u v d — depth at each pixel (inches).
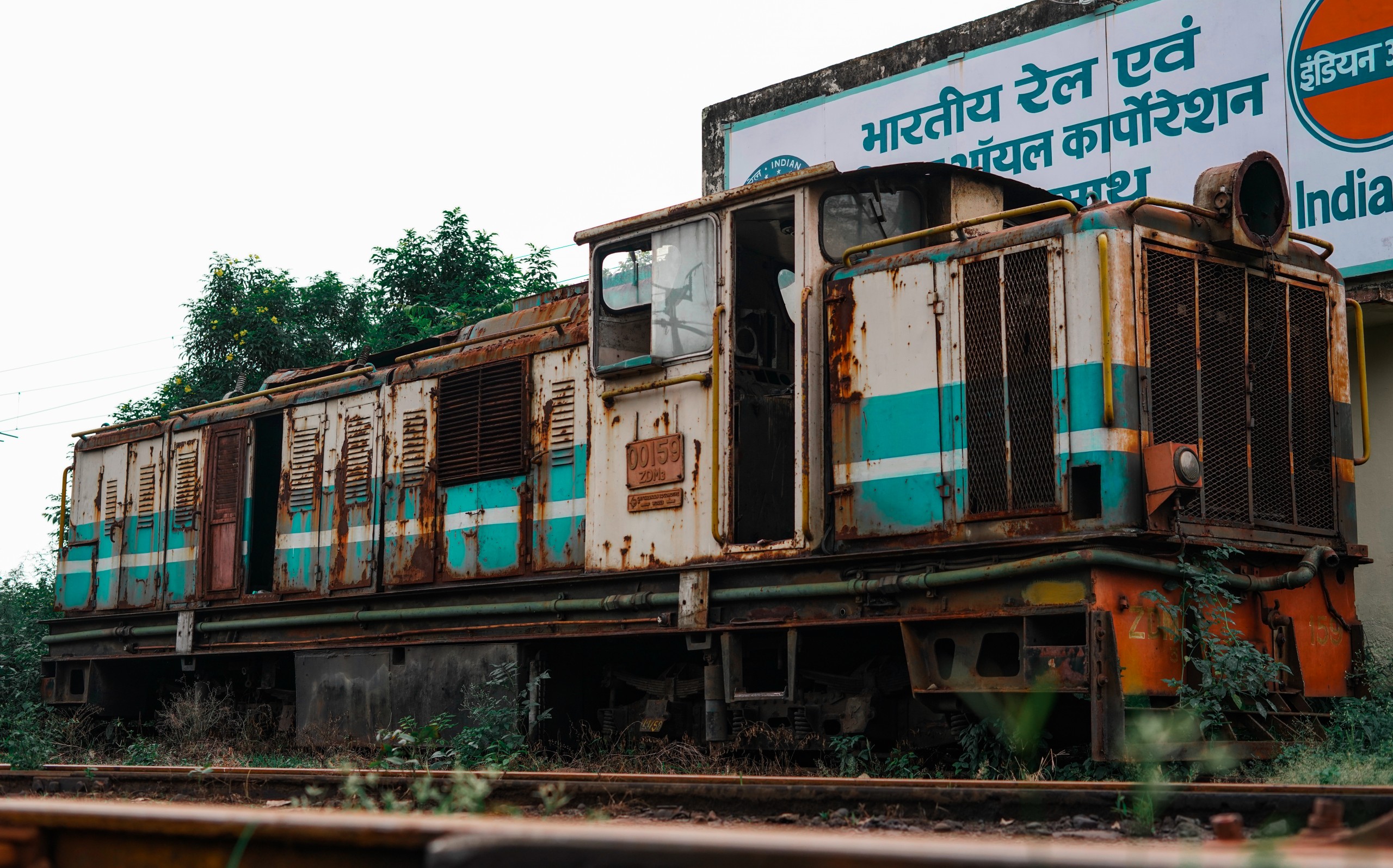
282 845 112.1
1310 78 406.9
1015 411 294.0
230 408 530.3
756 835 85.4
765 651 345.4
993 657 295.4
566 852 84.5
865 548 314.5
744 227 357.7
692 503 342.6
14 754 434.0
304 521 478.9
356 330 950.4
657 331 358.9
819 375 327.9
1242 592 299.1
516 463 398.9
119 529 570.3
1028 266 296.4
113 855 122.3
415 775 274.7
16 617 692.1
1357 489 418.0
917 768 297.6
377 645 430.6
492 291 879.7
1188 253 301.0
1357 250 396.8
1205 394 300.2
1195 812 204.5
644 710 374.3
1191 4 432.5
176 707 499.5
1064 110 461.1
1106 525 276.5
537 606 379.9
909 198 350.9
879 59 515.2
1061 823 207.9
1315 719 300.2
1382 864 72.6
